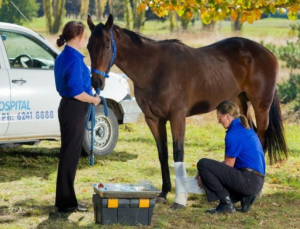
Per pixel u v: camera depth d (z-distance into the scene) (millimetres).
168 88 6426
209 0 7387
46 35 31125
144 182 6359
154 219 5938
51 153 9742
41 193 7039
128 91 9719
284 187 7492
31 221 5859
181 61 6602
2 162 8875
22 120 8188
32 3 32750
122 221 5664
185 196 6383
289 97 17516
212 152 10039
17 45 8422
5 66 8094
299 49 18188
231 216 6055
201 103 6859
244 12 7969
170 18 32469
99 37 6008
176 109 6504
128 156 9594
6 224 5754
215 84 6930
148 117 6656
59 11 32344
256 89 7363
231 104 6074
